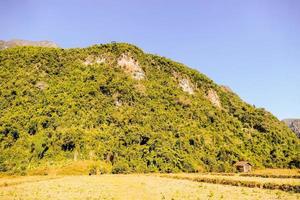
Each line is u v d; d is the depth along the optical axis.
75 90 163.00
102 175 95.12
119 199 44.16
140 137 132.38
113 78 175.75
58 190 54.03
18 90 157.50
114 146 126.56
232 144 155.62
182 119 162.00
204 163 129.25
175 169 117.12
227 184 65.00
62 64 187.50
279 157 153.50
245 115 194.88
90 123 140.00
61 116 140.75
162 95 176.75
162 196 46.91
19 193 50.41
